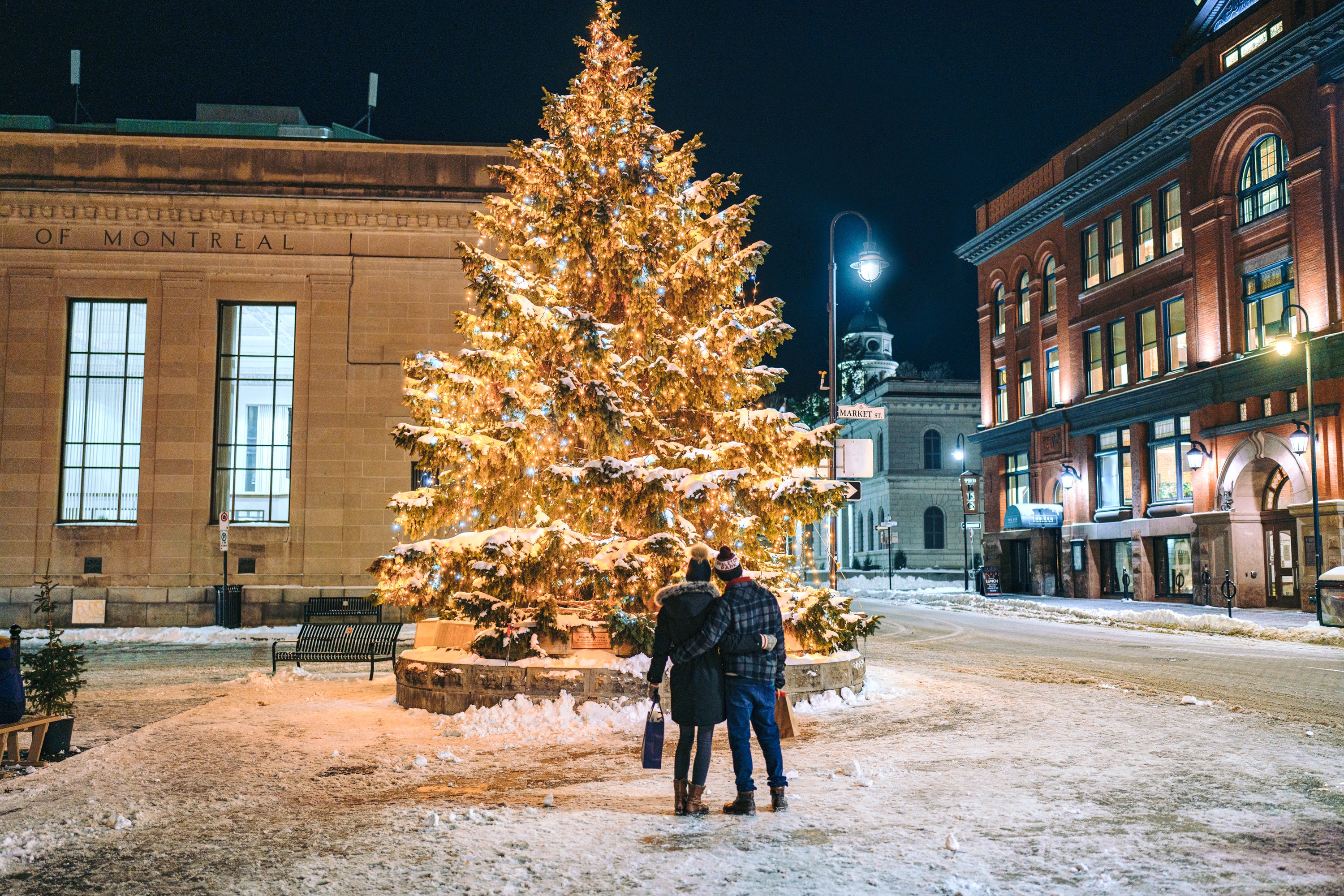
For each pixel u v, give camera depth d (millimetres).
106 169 26031
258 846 5824
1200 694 12609
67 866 5520
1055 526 39656
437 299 26156
